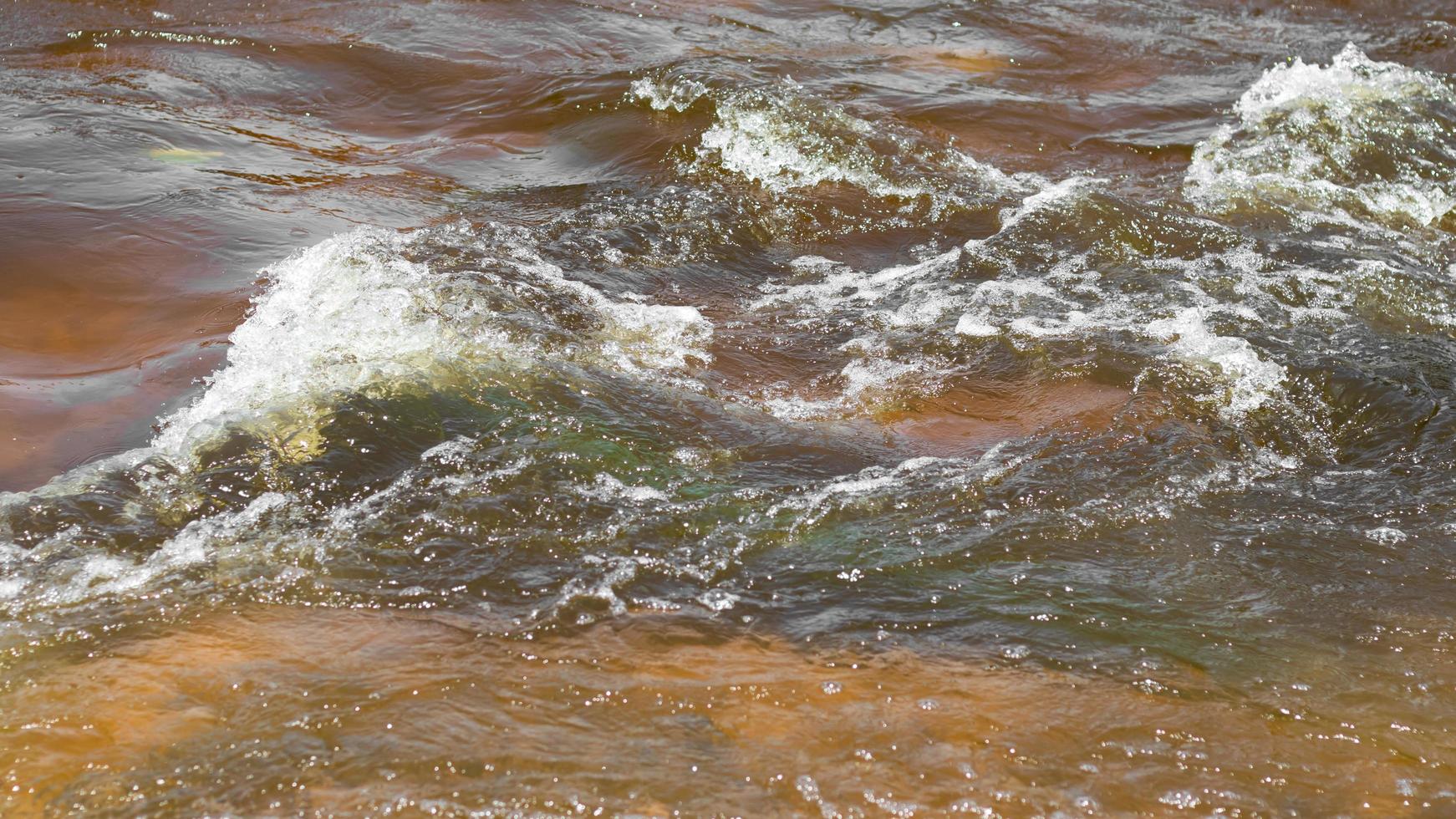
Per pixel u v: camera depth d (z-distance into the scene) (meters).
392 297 5.50
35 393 4.84
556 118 8.27
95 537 4.02
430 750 3.15
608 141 7.85
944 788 3.10
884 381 5.39
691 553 4.06
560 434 4.65
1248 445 4.88
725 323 5.85
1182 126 8.75
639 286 6.11
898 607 3.84
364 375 4.92
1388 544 4.24
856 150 7.69
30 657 3.50
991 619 3.79
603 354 5.35
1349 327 5.89
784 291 6.28
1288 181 7.85
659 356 5.43
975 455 4.77
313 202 6.72
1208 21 11.13
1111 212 7.02
